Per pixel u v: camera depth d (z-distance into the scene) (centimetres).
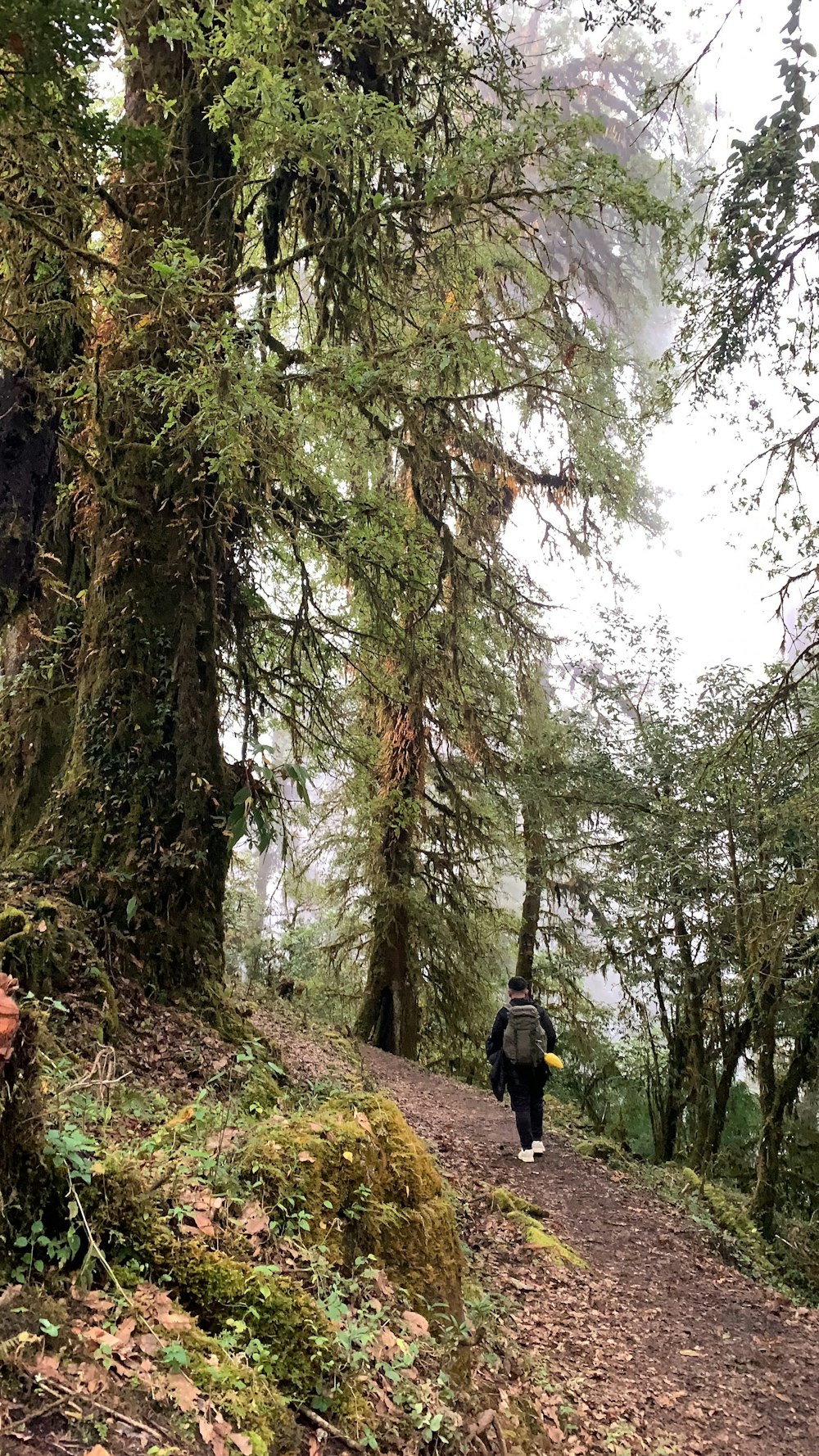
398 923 1602
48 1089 318
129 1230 263
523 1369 437
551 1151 961
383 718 1426
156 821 600
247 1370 238
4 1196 234
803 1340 643
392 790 1394
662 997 1319
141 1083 448
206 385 486
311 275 827
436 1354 334
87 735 618
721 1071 1378
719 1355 579
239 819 607
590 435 1147
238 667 816
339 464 776
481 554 1065
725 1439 462
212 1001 589
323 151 570
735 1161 1227
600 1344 535
